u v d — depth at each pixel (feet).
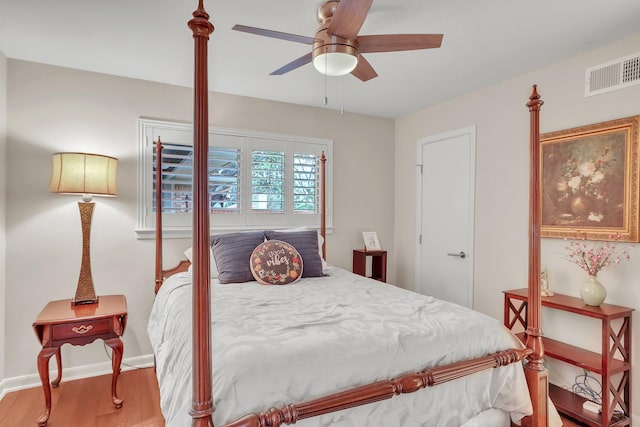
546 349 7.75
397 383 4.24
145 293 9.51
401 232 13.34
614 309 6.91
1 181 7.88
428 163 12.11
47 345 6.81
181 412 3.67
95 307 7.66
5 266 8.09
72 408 7.47
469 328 5.21
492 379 5.14
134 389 8.30
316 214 11.97
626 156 7.04
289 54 7.93
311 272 8.91
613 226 7.22
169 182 9.68
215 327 4.85
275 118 11.30
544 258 8.61
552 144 8.36
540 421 5.23
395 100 11.27
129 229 9.32
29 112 8.33
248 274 8.32
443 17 6.39
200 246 3.47
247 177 10.90
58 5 6.03
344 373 4.17
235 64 8.47
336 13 4.91
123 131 9.27
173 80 9.53
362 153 12.91
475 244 10.44
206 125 3.54
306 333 4.64
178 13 6.28
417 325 5.08
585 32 6.91
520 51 7.76
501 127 9.66
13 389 8.14
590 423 6.80
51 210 8.54
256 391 3.72
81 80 8.83
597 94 7.55
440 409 4.69
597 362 7.00
